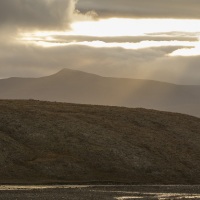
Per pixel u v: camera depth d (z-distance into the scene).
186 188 104.44
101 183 110.06
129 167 119.19
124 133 137.00
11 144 119.56
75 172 113.19
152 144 133.00
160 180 116.50
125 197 86.88
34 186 101.25
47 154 119.06
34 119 135.12
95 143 127.12
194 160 129.25
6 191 91.12
